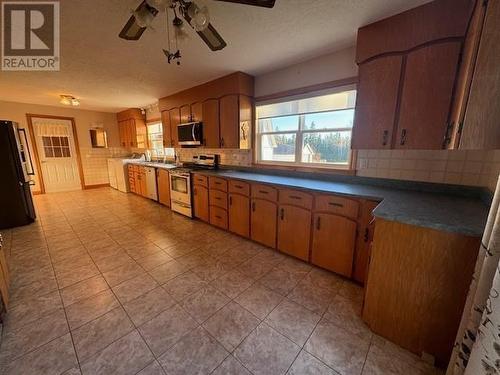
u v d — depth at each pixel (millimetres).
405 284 1331
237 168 3627
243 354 1334
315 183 2420
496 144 912
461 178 1795
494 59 879
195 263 2369
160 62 2588
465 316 986
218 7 1572
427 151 1920
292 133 2908
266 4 1185
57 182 5781
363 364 1280
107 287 1961
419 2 1513
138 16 1219
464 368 939
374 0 1499
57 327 1518
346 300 1807
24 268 2266
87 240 2939
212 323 1565
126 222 3641
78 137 5965
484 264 844
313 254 2262
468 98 991
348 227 1979
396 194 1869
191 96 3684
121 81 3320
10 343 1388
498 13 853
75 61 2518
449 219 1225
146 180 4953
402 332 1377
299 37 2035
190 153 4676
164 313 1657
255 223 2787
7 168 3279
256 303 1770
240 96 2996
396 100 1697
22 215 3436
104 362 1274
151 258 2473
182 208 3922
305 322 1581
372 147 1850
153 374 1211
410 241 1285
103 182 6559
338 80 2355
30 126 5207
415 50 1578
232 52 2342
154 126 5641
